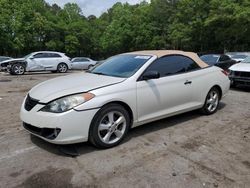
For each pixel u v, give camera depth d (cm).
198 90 602
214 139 497
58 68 1961
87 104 421
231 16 3198
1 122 605
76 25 5494
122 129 471
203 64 639
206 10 3762
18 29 4094
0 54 4250
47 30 4759
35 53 1869
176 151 445
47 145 466
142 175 371
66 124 409
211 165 399
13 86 1170
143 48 5366
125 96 464
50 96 427
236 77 988
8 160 414
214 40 3981
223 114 661
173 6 5312
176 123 584
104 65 574
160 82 521
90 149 450
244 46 3803
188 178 364
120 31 5550
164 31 5297
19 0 4216
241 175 372
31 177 368
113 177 367
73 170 385
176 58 574
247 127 565
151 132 529
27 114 439
